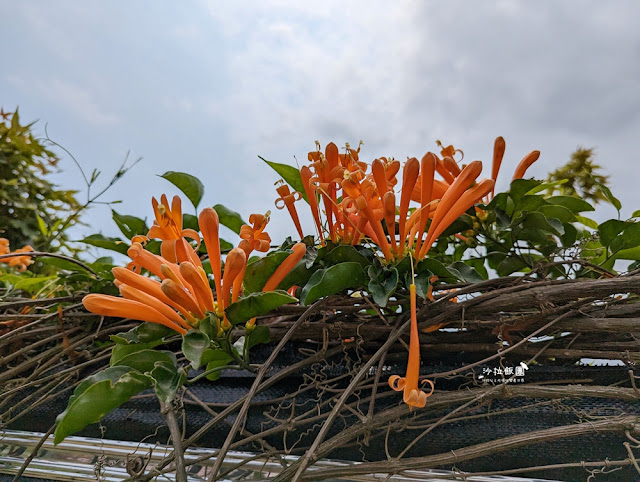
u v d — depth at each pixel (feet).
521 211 1.21
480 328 1.12
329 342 1.15
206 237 0.84
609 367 1.09
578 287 0.92
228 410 0.94
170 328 0.86
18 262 1.88
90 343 1.38
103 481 1.10
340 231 1.08
